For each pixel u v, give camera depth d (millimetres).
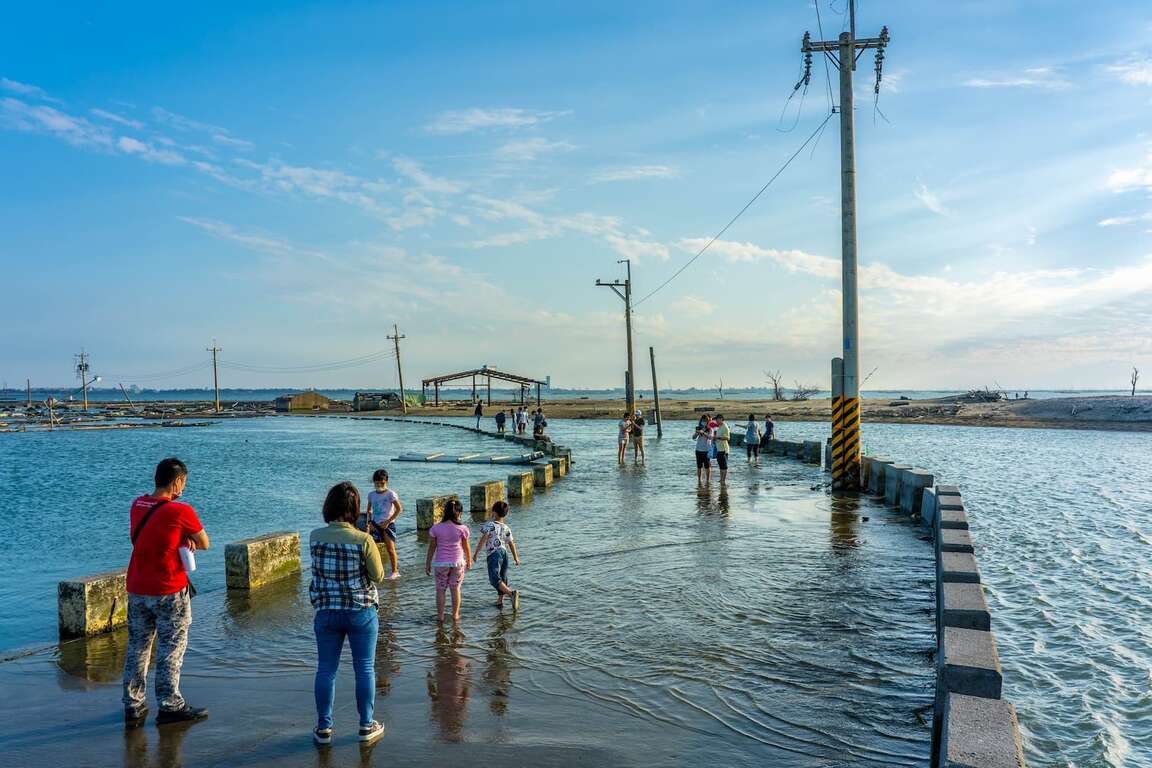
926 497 14844
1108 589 11078
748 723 5801
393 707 6125
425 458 33469
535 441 39312
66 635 8352
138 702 5863
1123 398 70438
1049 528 16266
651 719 5863
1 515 20078
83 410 114688
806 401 116500
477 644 7809
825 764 5121
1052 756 5922
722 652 7484
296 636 8281
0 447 49531
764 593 9773
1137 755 5914
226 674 7047
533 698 6312
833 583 10289
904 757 5242
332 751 5285
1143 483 25094
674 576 10742
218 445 49562
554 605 9297
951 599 6629
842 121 19656
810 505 17812
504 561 9203
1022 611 9977
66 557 14500
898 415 76938
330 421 90500
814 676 6820
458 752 5254
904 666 7078
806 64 19953
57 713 6105
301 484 25938
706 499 19094
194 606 9617
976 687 4855
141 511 5910
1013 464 32500
